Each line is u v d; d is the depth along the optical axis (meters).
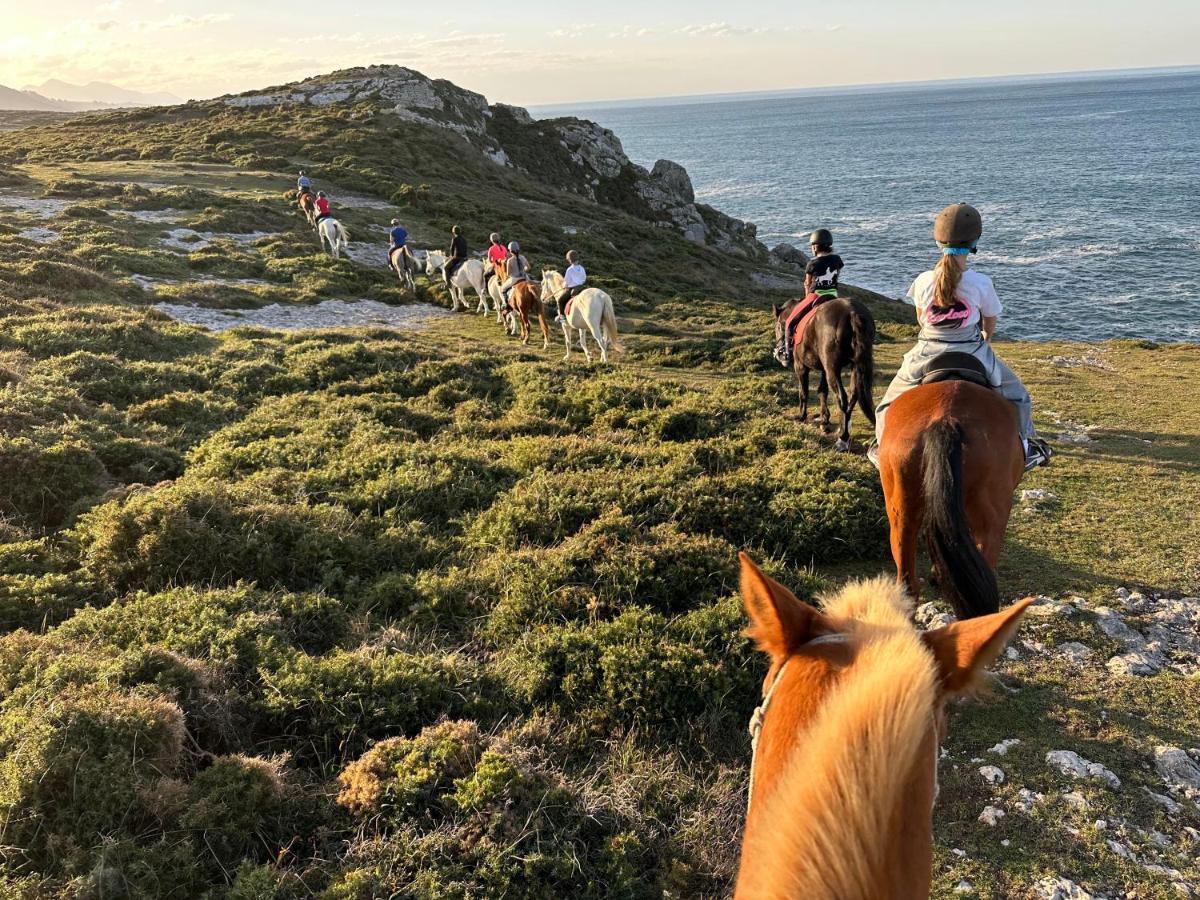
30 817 3.27
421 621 5.44
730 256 44.31
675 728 4.33
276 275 22.00
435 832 3.44
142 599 5.34
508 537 6.63
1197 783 3.83
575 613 5.36
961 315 5.01
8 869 3.14
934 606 5.67
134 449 8.30
